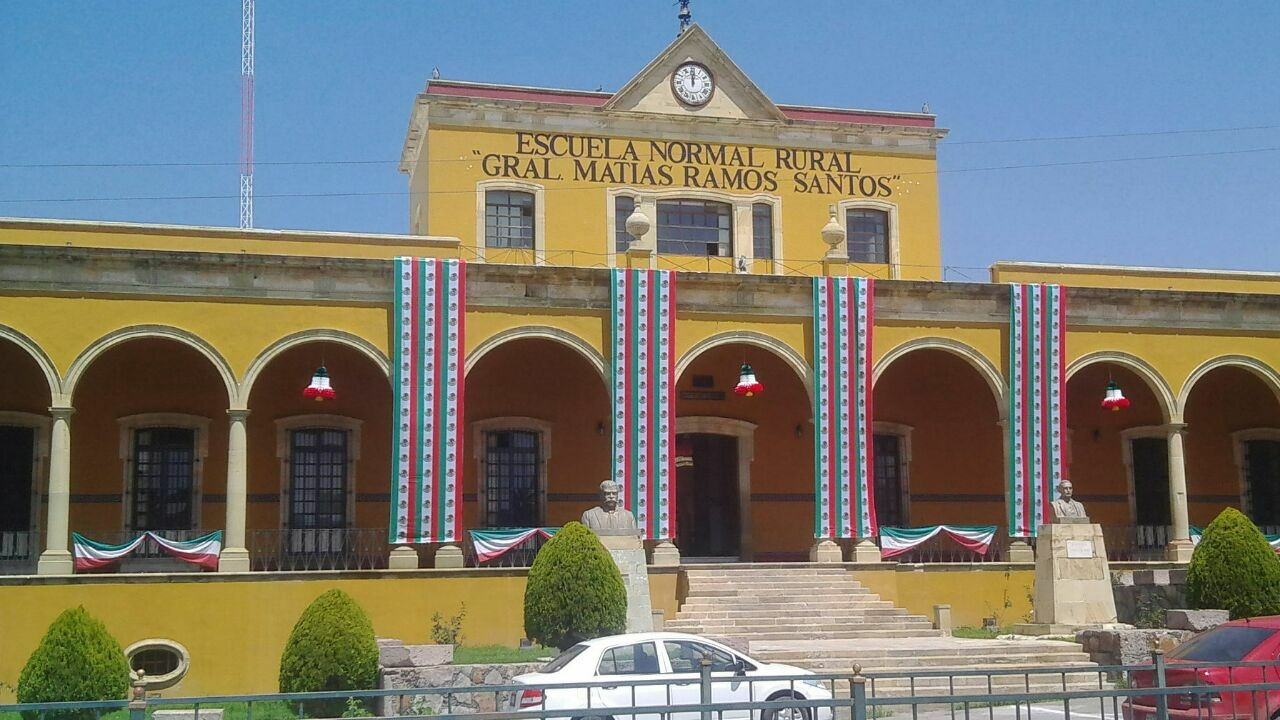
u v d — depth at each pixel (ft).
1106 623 83.92
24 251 83.05
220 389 95.35
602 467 101.71
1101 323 100.27
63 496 81.92
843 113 110.63
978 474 109.09
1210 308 102.32
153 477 94.17
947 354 108.27
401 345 86.74
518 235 102.17
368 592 82.99
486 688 41.24
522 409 100.73
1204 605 80.59
